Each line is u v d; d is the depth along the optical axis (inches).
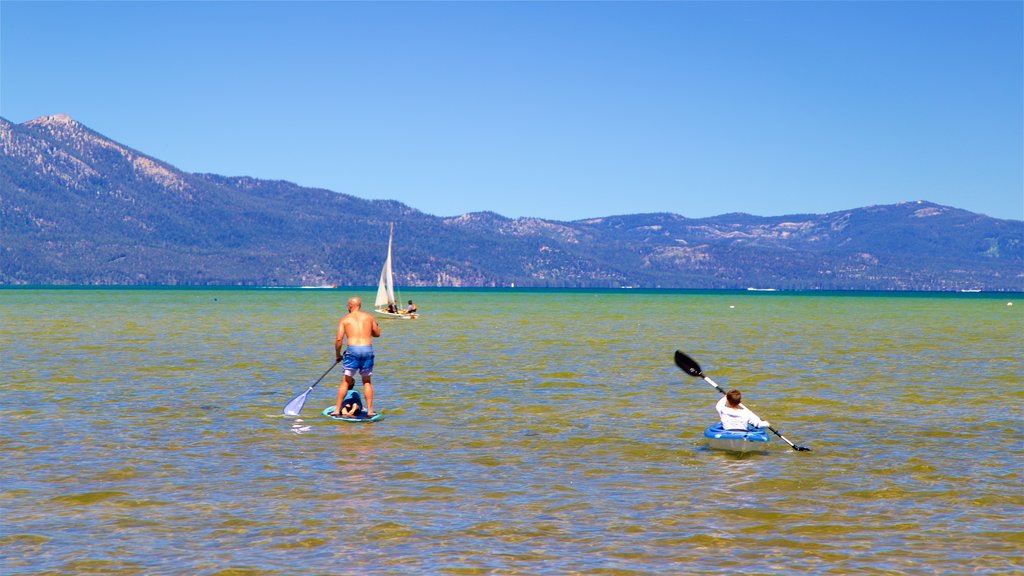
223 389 998.4
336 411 803.4
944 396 968.3
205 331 2153.1
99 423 762.8
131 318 2901.1
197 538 451.5
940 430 754.8
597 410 857.5
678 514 496.1
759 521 482.9
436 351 1568.7
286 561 420.5
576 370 1226.6
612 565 415.8
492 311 4202.8
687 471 598.9
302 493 535.2
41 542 443.8
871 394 986.1
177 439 696.4
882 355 1507.1
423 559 423.2
